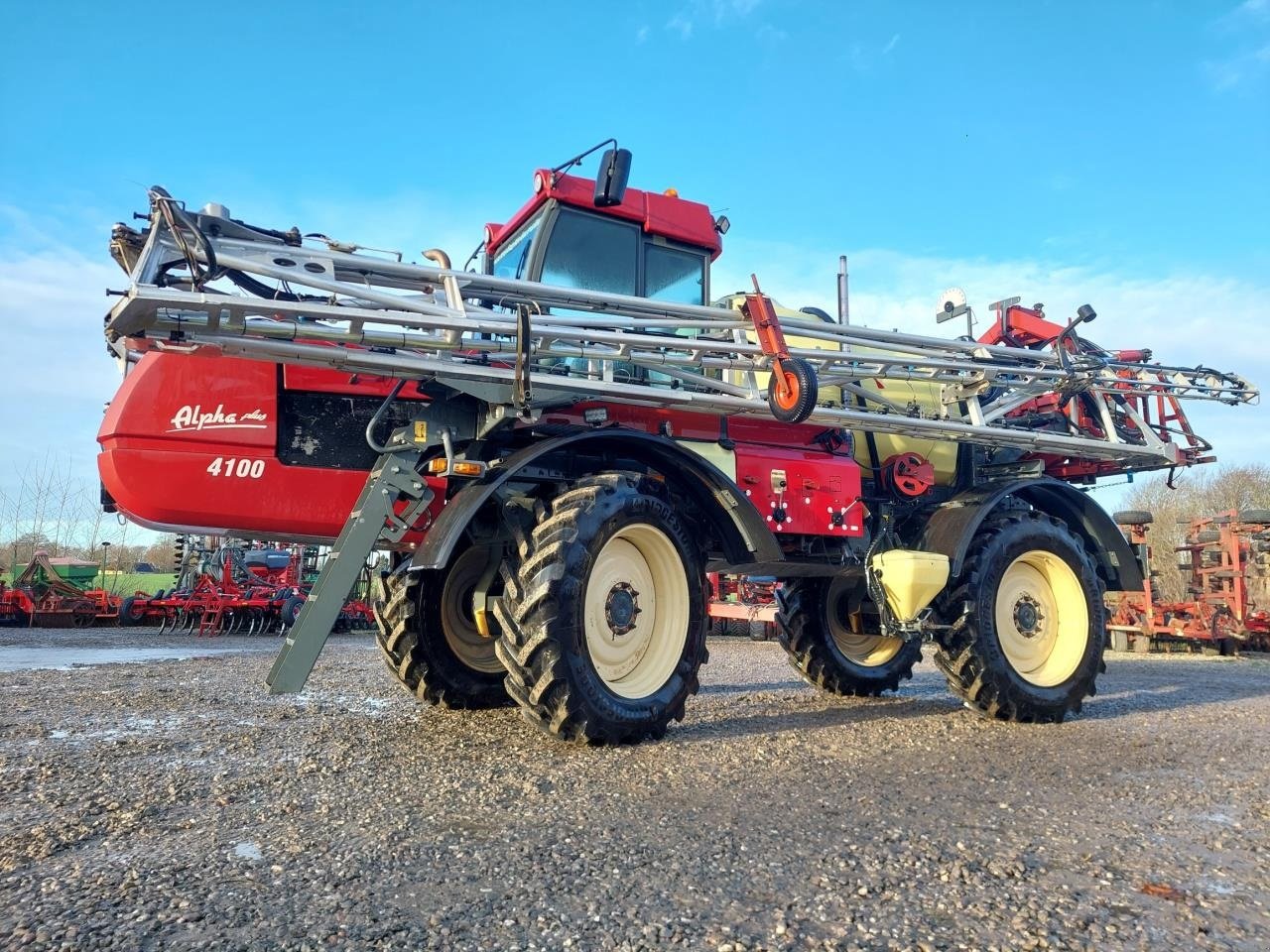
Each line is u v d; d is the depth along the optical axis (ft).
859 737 15.38
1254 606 49.29
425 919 6.82
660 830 9.32
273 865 8.06
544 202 16.85
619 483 14.43
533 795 10.72
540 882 7.70
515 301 14.21
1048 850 8.98
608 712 13.64
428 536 13.50
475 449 14.83
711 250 18.52
